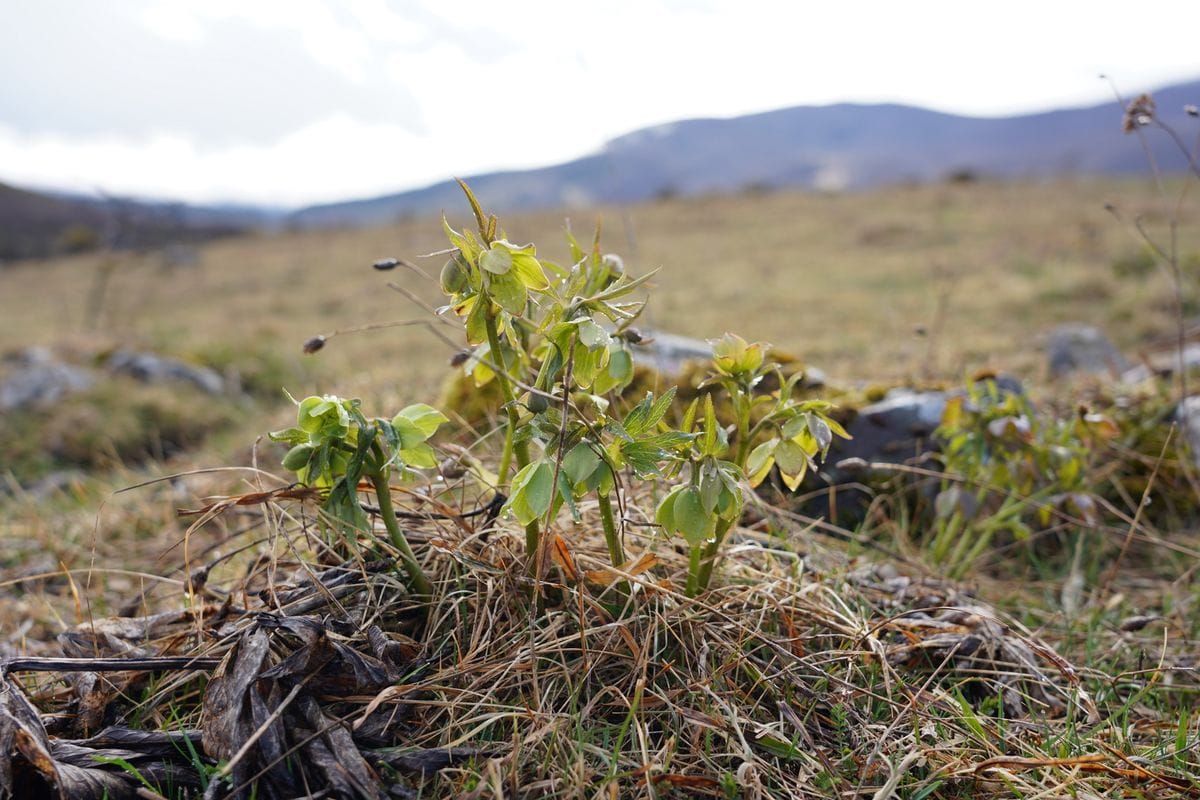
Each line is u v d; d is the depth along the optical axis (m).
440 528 1.85
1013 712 1.80
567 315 1.54
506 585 1.69
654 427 1.54
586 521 1.99
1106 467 3.01
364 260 20.25
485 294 1.53
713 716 1.53
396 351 7.84
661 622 1.68
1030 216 17.27
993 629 1.95
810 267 13.26
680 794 1.43
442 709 1.51
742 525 2.51
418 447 1.64
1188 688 1.87
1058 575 2.75
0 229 39.44
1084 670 1.97
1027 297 8.75
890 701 1.63
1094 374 4.46
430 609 1.67
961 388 3.14
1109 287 8.75
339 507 1.58
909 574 2.53
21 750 1.32
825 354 6.67
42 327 13.57
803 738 1.56
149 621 1.74
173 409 6.03
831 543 2.71
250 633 1.47
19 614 2.45
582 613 1.53
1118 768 1.54
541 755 1.44
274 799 1.35
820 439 1.57
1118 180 25.97
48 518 3.57
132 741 1.43
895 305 9.05
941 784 1.48
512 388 1.65
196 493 3.57
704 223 21.81
